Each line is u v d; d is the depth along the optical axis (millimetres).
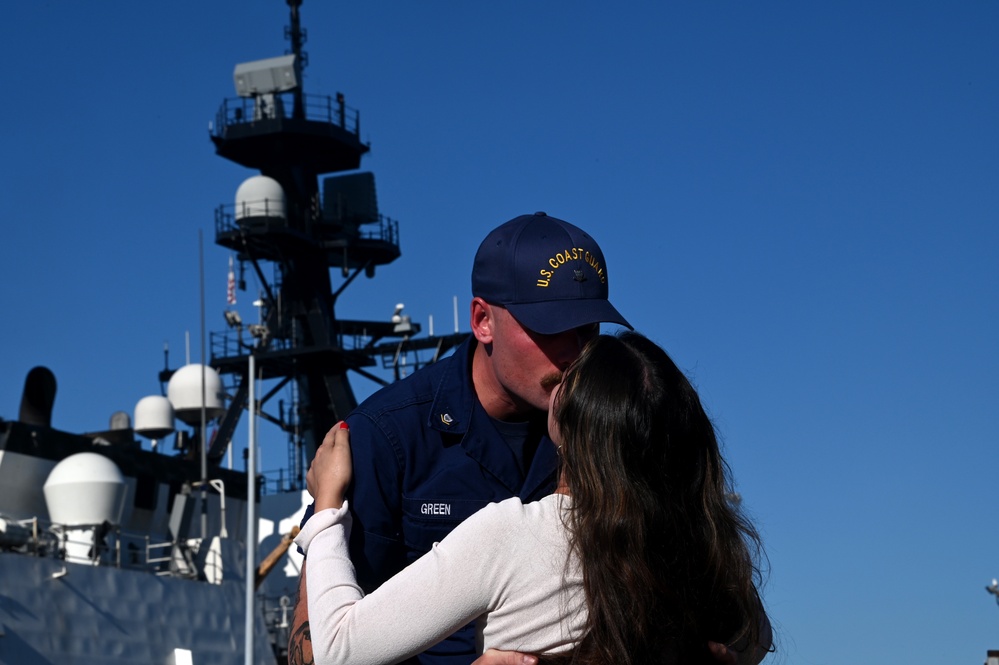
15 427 30672
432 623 3803
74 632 27641
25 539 27828
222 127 43438
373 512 4562
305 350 42688
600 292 4441
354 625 3842
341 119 44312
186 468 35969
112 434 38094
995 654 27516
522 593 3799
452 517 4645
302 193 43906
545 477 4719
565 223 4543
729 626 3904
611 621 3699
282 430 44531
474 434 4668
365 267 46000
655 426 3805
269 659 33062
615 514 3730
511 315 4414
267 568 33812
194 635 30672
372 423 4625
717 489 3902
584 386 3881
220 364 43531
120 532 30547
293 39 44344
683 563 3779
